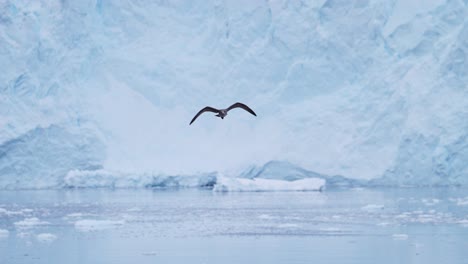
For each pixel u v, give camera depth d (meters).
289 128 63.00
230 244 26.92
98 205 43.78
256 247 26.09
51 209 41.31
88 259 23.77
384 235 28.80
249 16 67.19
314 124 62.38
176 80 67.31
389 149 59.06
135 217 36.78
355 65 63.78
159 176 61.06
